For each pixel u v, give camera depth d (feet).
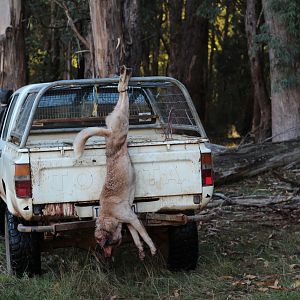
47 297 27.55
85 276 29.37
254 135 91.35
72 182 27.78
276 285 28.60
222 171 53.83
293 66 70.69
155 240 31.73
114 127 27.35
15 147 28.94
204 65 107.34
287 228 39.83
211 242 36.73
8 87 59.06
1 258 34.17
